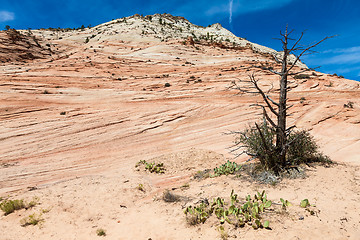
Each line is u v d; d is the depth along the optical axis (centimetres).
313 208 535
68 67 3825
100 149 1408
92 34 10419
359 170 796
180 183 935
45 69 3556
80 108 2039
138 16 15425
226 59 5647
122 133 1631
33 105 2002
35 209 722
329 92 2503
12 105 1934
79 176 1067
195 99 2436
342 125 1484
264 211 546
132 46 7300
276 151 802
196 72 3850
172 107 2111
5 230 601
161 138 1587
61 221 652
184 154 1295
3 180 993
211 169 1053
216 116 1912
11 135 1480
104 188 913
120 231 588
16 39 5831
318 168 809
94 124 1731
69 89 2616
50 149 1364
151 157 1305
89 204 768
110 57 4988
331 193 611
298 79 3077
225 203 622
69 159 1262
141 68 4278
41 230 602
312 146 873
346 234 434
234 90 2694
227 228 508
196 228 537
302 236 441
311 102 1980
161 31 11262
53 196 832
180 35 11675
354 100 2059
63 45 7550
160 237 530
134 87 2973
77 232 595
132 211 711
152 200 780
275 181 727
